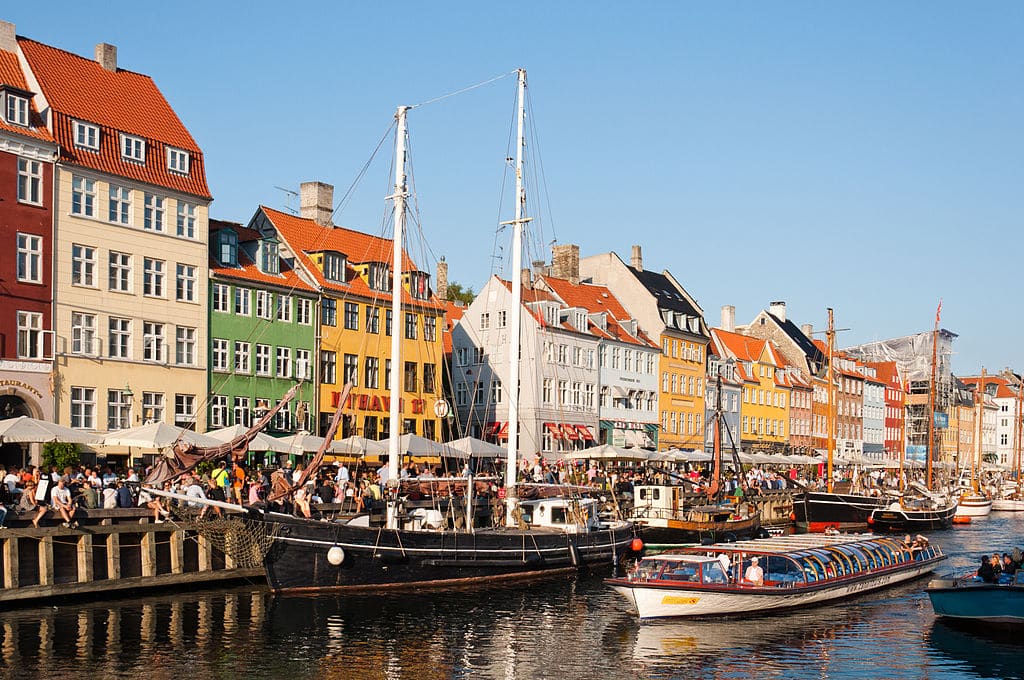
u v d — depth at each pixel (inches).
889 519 2418.8
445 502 1684.3
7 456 1686.8
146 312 1889.8
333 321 2272.4
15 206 1695.4
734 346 3912.4
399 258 1461.6
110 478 1375.5
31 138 1713.8
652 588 1186.6
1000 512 3503.9
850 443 4655.5
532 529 1553.9
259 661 971.3
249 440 1348.4
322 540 1278.3
